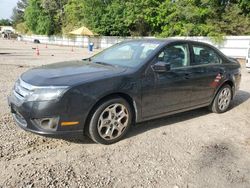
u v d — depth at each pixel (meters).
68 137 3.82
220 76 5.65
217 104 5.83
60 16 52.00
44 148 3.92
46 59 17.38
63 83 3.68
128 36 37.00
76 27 44.16
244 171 3.56
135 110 4.33
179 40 5.05
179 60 4.95
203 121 5.41
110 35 38.72
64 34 48.31
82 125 3.80
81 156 3.74
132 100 4.27
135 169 3.48
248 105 6.73
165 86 4.61
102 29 38.25
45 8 52.59
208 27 25.47
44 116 3.60
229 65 5.98
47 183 3.09
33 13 55.84
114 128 4.14
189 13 26.45
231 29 25.92
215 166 3.65
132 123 4.46
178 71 4.81
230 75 5.90
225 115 5.88
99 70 4.23
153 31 33.84
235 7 26.34
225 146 4.29
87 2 38.56
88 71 4.16
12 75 9.80
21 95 3.77
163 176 3.36
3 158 3.58
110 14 37.56
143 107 4.40
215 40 23.42
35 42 54.69
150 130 4.78
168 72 4.64
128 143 4.21
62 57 19.80
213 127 5.11
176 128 4.95
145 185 3.16
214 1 26.61
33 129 3.69
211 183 3.26
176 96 4.84
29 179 3.15
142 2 32.09
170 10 29.91
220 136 4.69
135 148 4.05
